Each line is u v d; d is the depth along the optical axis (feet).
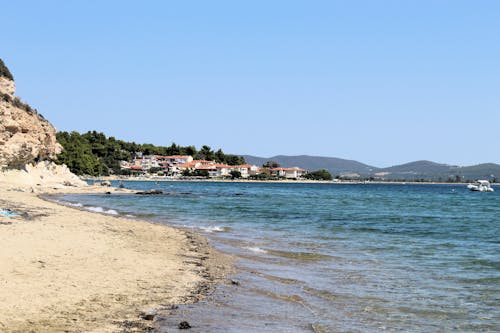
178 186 592.60
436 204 289.33
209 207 215.31
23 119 307.17
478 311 48.19
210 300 48.93
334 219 165.27
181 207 211.82
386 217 180.04
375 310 47.93
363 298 52.47
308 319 44.09
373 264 74.33
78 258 64.44
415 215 193.26
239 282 57.67
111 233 94.84
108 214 157.69
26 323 37.81
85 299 45.65
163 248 81.15
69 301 44.50
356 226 141.08
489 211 226.17
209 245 88.48
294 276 63.00
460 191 622.54
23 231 83.71
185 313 43.78
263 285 56.90
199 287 54.13
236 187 606.96
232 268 66.54
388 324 43.50
